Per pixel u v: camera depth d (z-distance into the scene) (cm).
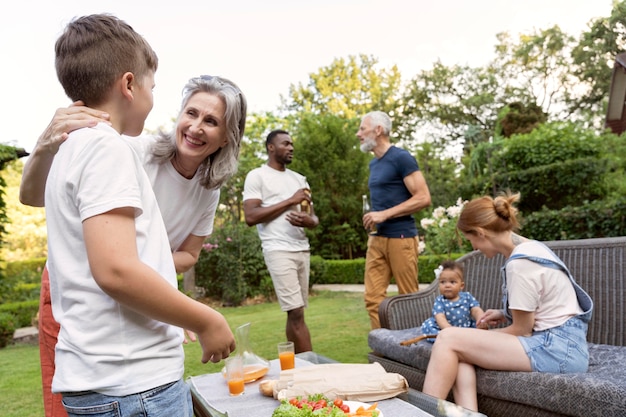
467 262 353
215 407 194
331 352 433
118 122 123
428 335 265
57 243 108
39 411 328
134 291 97
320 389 187
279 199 384
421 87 2727
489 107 2612
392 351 287
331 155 1316
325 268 1050
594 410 178
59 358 106
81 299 104
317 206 1298
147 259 110
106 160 104
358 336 500
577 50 2348
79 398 103
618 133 1335
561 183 895
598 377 194
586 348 219
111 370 103
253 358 242
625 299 251
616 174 987
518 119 1675
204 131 183
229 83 190
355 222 1316
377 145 390
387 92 2727
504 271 241
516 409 210
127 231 101
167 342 112
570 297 225
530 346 213
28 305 812
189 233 218
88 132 109
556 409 192
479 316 293
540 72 2553
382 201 384
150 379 106
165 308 101
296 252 377
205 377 242
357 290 999
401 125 2716
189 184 201
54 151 145
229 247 932
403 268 372
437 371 225
